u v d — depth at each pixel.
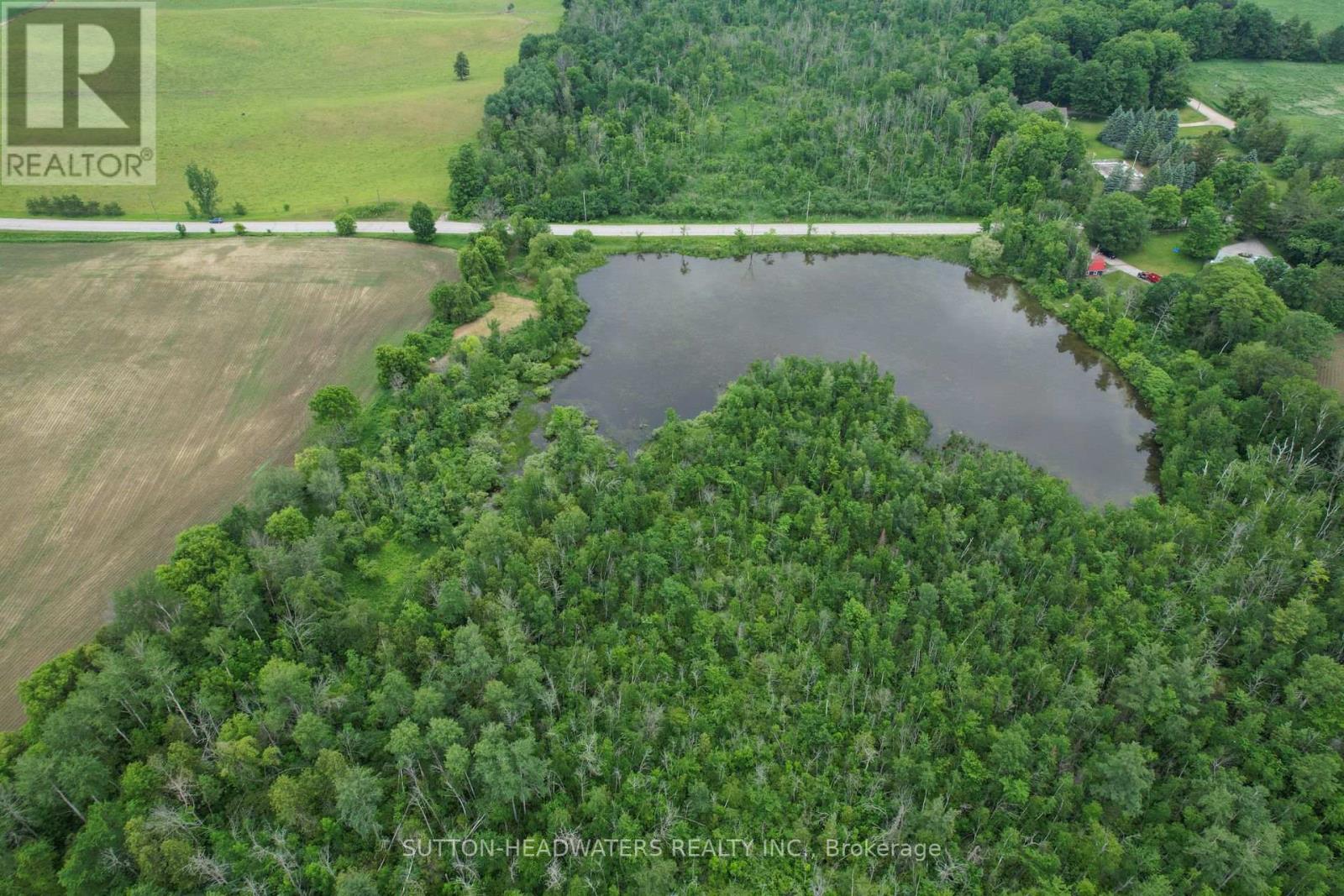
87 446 141.38
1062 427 154.62
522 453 146.38
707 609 111.56
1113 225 195.62
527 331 172.25
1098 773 90.38
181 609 103.62
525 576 111.56
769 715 99.06
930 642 103.88
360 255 198.50
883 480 127.06
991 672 102.75
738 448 136.00
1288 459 130.75
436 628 106.12
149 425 146.12
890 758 94.50
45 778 84.81
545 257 194.25
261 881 83.19
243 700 97.31
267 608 110.56
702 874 86.88
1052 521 123.25
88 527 126.81
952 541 118.06
